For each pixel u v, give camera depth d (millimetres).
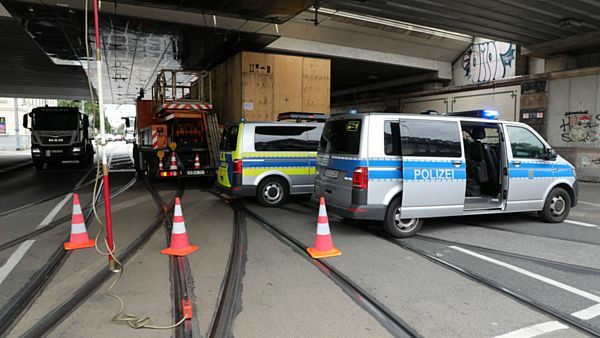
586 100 14805
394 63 18844
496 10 11836
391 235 6605
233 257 5504
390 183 6289
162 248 5926
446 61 20391
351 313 3814
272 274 4848
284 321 3648
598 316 3744
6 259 5438
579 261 5340
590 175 14750
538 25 13391
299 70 15266
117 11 11641
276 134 9312
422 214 6449
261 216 8219
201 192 11742
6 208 9227
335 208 6641
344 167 6516
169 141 13000
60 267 5109
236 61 14938
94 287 4449
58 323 3621
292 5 11125
